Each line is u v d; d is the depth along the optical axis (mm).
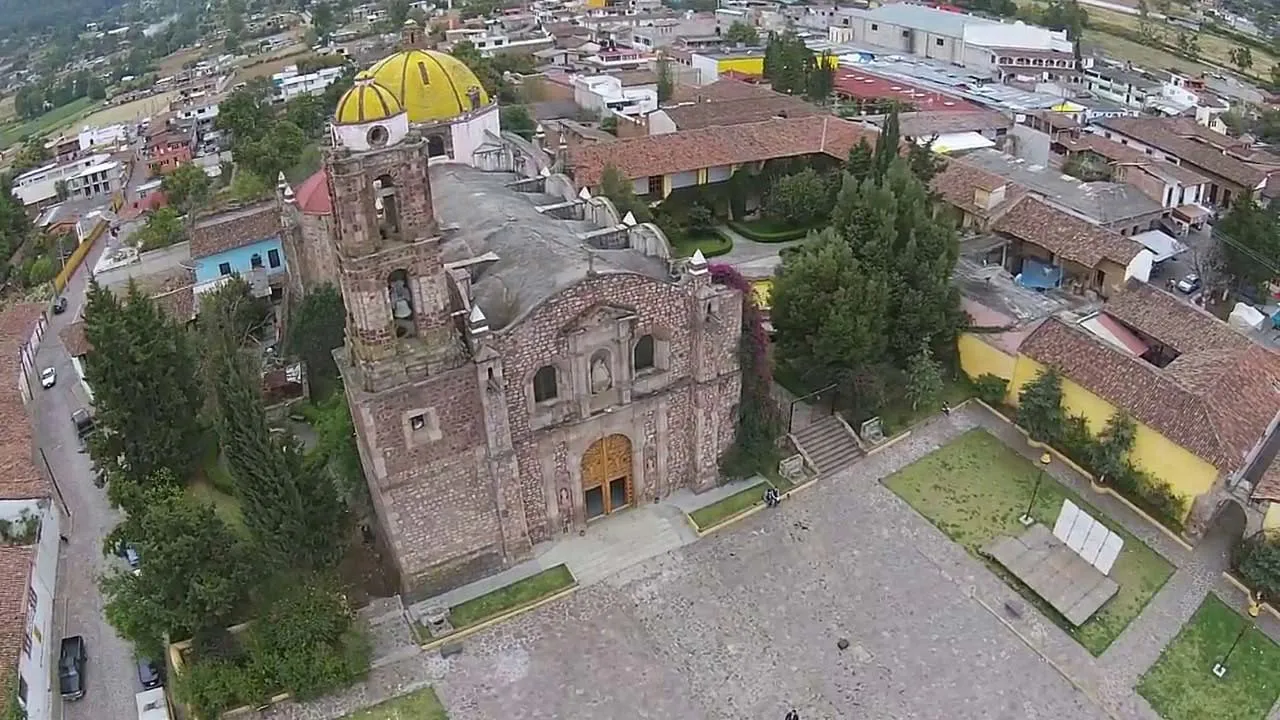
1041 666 44500
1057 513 53781
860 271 60469
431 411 44031
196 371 59531
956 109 120062
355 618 45875
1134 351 63875
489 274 49406
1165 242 84562
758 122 93375
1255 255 77438
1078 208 84250
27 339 81812
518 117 100938
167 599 42281
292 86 178250
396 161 39969
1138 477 54094
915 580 49375
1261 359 59344
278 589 44188
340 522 45781
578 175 82188
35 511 54562
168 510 43094
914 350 61656
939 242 61312
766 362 55594
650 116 106062
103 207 138625
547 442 48312
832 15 199000
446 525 47094
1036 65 157625
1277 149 126188
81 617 51000
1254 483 51219
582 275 45938
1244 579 49094
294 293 70000
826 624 46719
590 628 46562
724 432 54219
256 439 40781
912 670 44250
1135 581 49469
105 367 52875
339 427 54906
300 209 65375
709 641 45844
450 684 43688
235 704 42625
